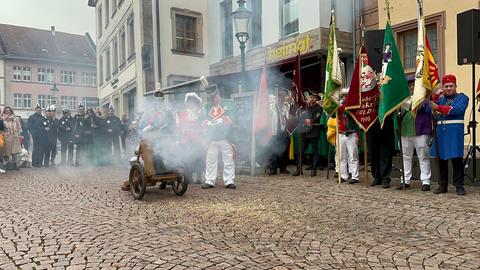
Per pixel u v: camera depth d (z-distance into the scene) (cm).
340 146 745
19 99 4400
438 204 534
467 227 428
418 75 612
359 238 402
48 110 1254
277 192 653
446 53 920
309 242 392
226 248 378
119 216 508
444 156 587
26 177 927
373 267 327
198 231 435
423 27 615
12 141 1094
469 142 816
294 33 1160
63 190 715
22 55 4381
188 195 643
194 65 1655
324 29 1066
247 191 668
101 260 352
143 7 1642
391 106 630
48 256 364
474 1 866
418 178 736
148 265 338
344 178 752
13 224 476
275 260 345
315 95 859
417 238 398
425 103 625
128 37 1888
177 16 1678
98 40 2755
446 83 594
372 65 798
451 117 583
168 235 422
